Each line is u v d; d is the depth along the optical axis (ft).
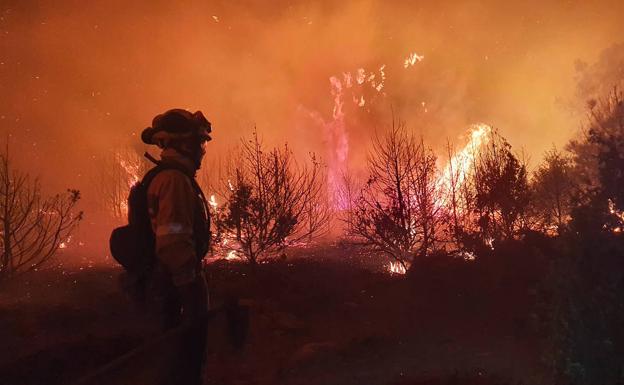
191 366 13.02
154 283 12.99
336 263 31.48
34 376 16.55
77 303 25.21
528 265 23.27
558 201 31.58
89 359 17.38
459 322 21.20
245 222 29.71
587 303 11.57
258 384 17.11
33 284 28.37
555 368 11.91
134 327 21.56
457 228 28.66
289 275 28.25
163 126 13.25
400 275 27.78
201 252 13.14
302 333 21.34
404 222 30.50
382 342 19.80
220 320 21.95
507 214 29.73
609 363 11.31
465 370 16.92
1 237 29.19
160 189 12.64
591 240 11.87
